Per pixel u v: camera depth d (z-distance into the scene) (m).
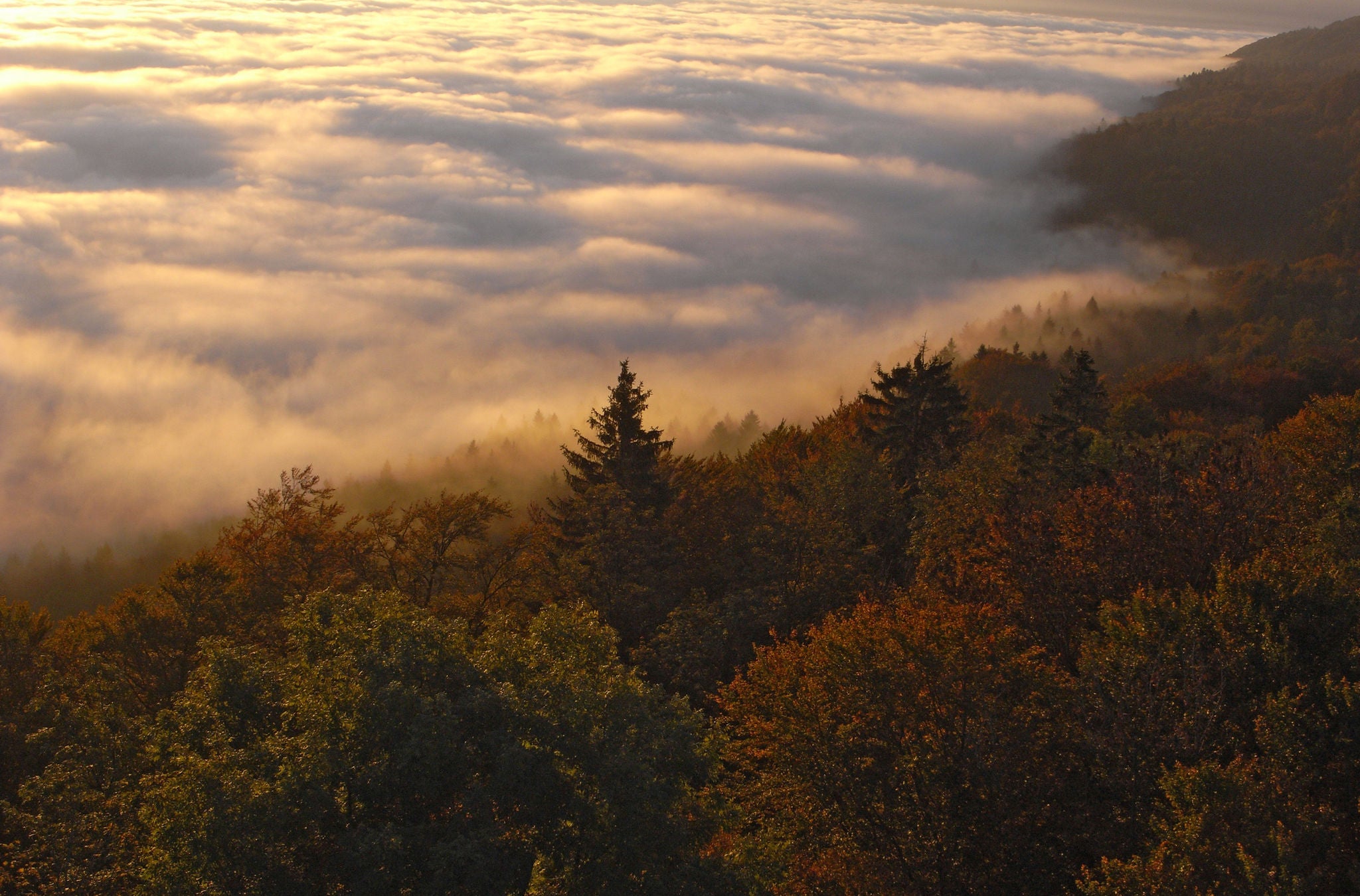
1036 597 29.94
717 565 44.62
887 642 23.94
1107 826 20.83
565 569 40.41
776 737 24.94
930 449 58.97
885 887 21.56
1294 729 19.48
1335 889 17.31
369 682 18.03
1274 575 23.48
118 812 21.22
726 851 23.22
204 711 19.81
